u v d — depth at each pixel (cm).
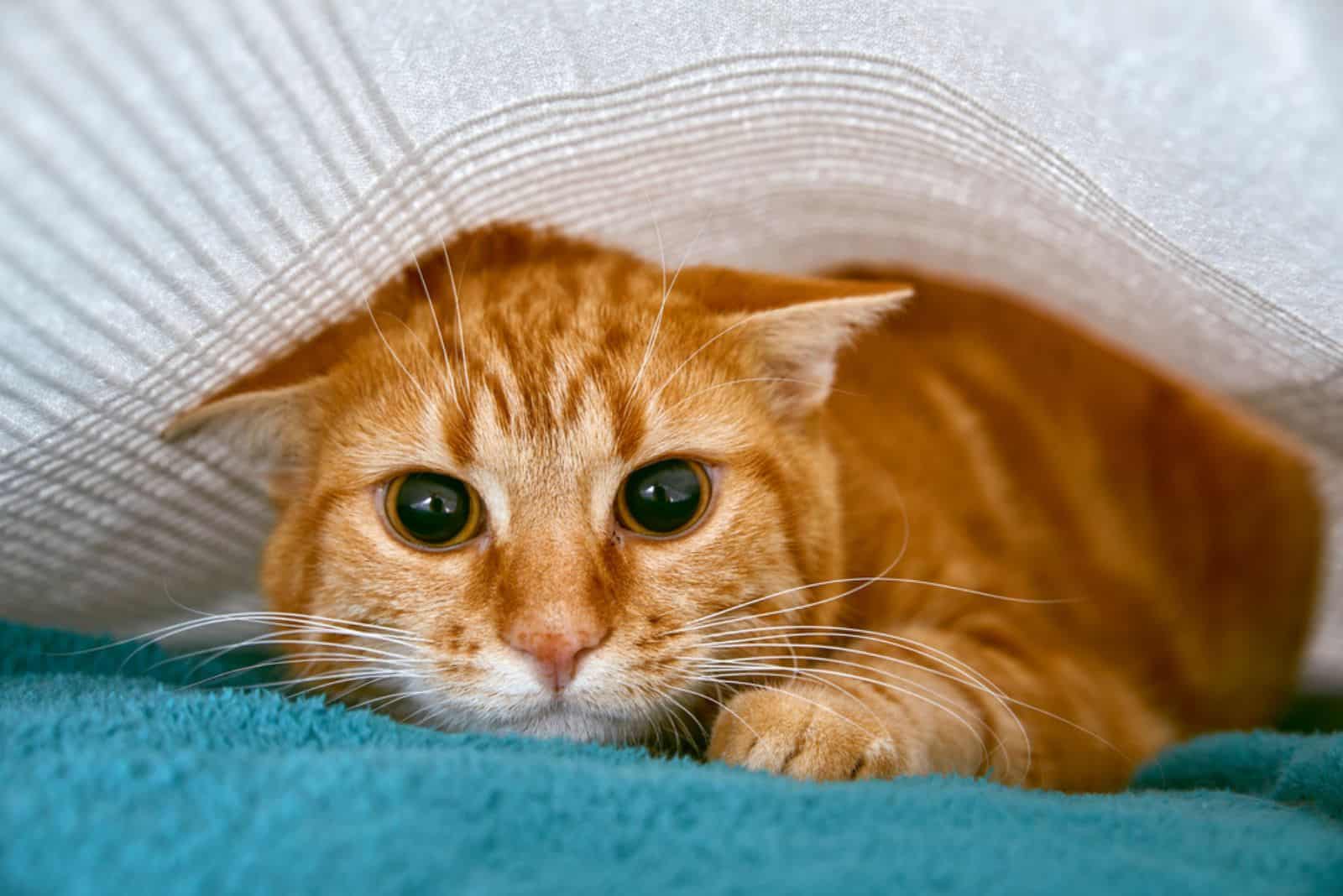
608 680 27
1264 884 20
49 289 24
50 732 22
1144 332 33
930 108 27
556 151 28
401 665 28
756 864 20
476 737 24
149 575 32
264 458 30
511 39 25
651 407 28
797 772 25
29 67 20
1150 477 41
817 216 33
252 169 24
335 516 28
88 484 28
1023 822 22
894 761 26
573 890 19
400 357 28
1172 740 36
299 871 19
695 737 29
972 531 36
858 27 26
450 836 20
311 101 23
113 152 22
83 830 19
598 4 25
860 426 36
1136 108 24
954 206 31
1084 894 19
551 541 27
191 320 26
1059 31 23
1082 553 39
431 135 26
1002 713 30
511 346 28
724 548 28
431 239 29
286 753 22
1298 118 23
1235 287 27
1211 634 42
